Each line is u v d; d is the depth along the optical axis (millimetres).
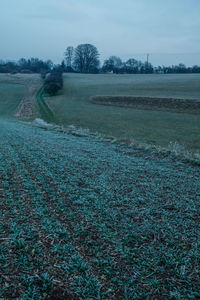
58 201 3900
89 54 100125
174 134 19859
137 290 2141
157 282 2232
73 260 2482
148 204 3902
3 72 97125
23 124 19500
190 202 4008
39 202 3842
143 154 7762
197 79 56875
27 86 62594
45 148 8227
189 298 2092
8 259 2461
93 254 2598
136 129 21922
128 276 2303
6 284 2127
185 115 28344
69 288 2129
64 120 27125
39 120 26484
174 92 42344
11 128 15125
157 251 2684
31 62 117938
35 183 4711
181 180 5141
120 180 5062
